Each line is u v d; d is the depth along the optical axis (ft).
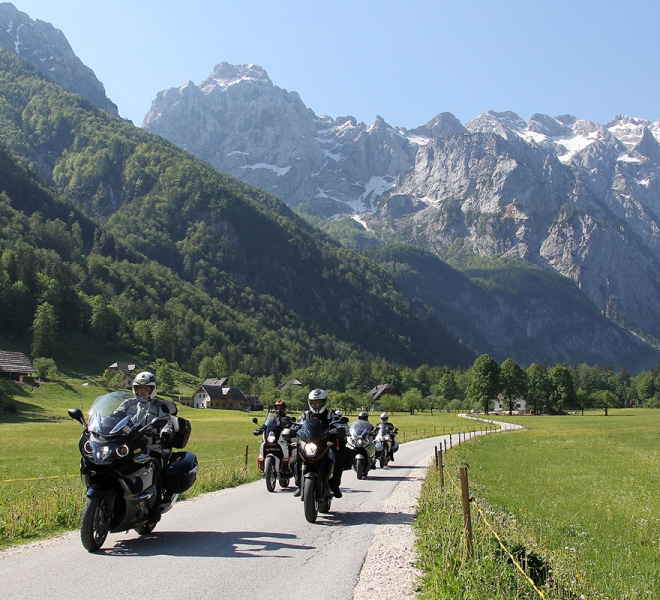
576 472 89.30
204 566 26.45
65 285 458.09
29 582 23.70
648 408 607.37
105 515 29.32
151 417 31.48
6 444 141.59
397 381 613.93
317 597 22.50
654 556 36.81
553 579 24.97
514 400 457.27
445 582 23.65
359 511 43.57
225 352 602.03
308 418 39.50
